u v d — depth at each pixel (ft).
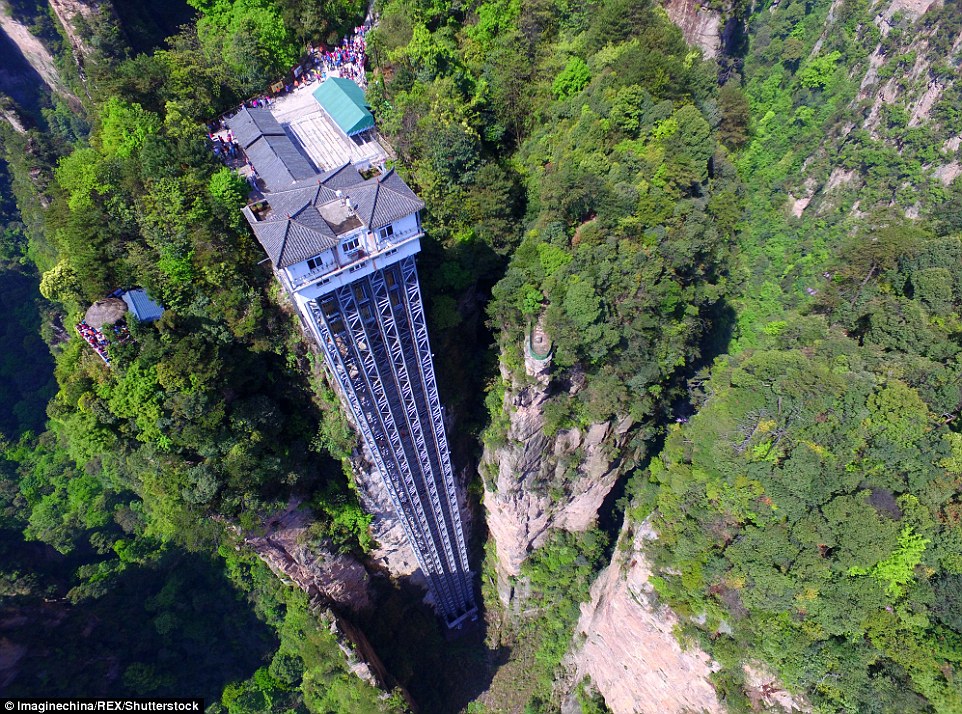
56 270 196.65
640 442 243.81
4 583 270.05
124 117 167.84
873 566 167.22
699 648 195.42
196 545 234.58
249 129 165.89
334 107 181.16
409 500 236.63
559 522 268.82
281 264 128.98
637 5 212.64
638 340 204.03
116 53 293.02
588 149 200.34
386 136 186.19
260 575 288.30
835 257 271.69
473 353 223.71
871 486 177.06
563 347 189.06
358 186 141.90
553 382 206.80
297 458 211.82
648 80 209.77
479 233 195.93
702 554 193.57
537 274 190.29
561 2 220.84
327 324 152.15
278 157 159.43
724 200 250.78
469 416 238.48
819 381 192.75
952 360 201.87
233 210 163.63
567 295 185.16
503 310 194.49
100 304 179.32
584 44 217.15
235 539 220.02
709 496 194.90
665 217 202.28
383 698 257.14
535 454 229.25
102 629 282.77
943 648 156.56
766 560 177.58
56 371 194.18
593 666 261.24
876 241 239.09
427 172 185.47
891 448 176.96
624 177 199.11
